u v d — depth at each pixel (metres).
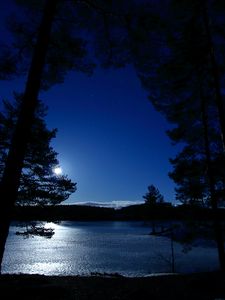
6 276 10.52
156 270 30.48
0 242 6.03
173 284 9.77
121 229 151.88
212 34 11.07
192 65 11.46
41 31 7.71
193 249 48.38
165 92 12.40
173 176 16.98
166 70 11.12
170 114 13.98
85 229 159.12
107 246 64.69
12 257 45.62
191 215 16.41
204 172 16.19
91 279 10.95
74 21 9.36
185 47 10.80
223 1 10.11
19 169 6.56
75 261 40.97
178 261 36.72
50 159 17.02
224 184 15.43
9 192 6.30
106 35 9.75
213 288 8.91
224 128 10.35
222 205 15.71
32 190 16.16
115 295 8.06
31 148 16.70
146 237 89.31
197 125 15.77
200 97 13.58
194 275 11.89
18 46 8.93
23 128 6.79
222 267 13.84
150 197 80.44
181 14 10.70
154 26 9.20
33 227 16.91
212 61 10.88
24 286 7.92
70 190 17.34
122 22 9.21
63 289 8.09
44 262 40.19
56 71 9.95
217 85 10.72
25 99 7.02
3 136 15.77
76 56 9.45
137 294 8.16
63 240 86.88
